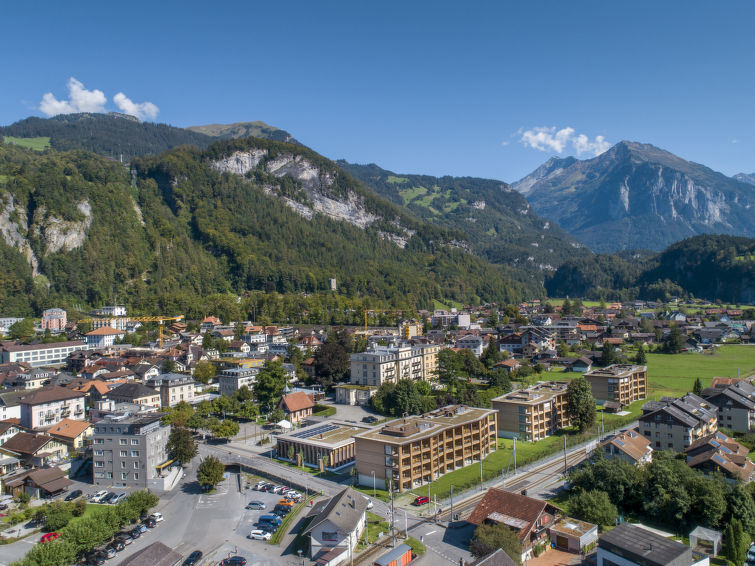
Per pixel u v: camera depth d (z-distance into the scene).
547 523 106.31
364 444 136.50
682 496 110.69
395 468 130.88
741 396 177.00
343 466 150.88
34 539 109.19
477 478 136.88
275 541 107.31
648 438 155.88
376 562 94.00
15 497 127.75
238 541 108.12
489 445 160.50
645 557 86.19
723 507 107.25
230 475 146.88
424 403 195.50
